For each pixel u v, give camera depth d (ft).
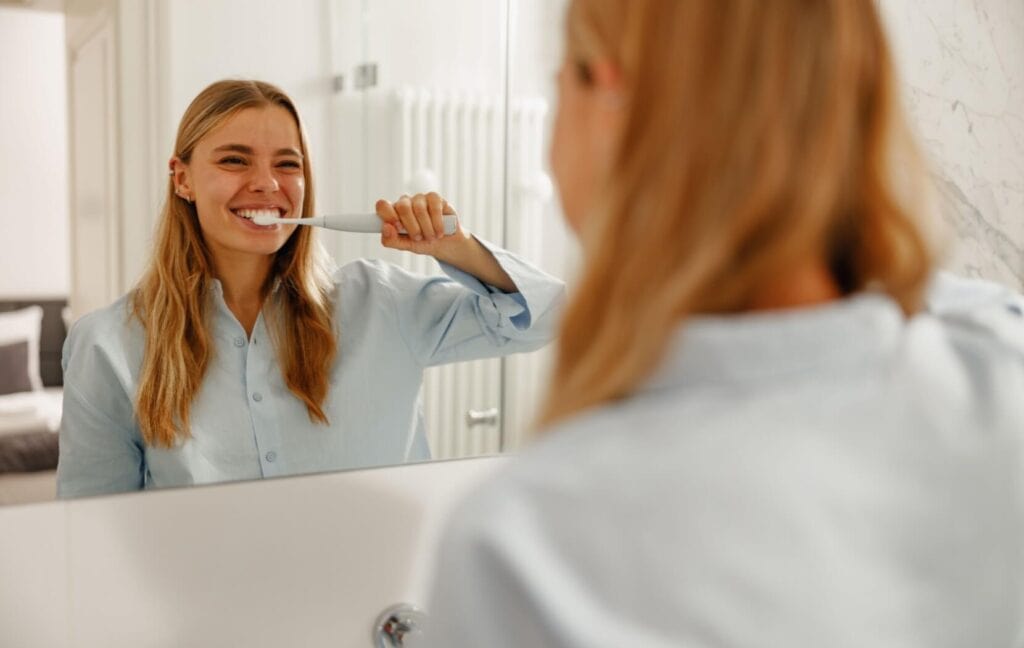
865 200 1.33
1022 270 4.75
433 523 3.35
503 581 1.18
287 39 2.94
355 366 3.20
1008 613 1.42
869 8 1.33
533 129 3.45
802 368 1.27
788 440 1.21
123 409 2.81
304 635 3.12
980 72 4.52
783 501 1.17
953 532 1.30
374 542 3.24
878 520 1.23
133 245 2.77
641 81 1.28
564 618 1.15
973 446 1.34
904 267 1.36
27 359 2.62
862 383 1.27
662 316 1.23
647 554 1.16
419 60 3.20
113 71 2.68
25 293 2.61
